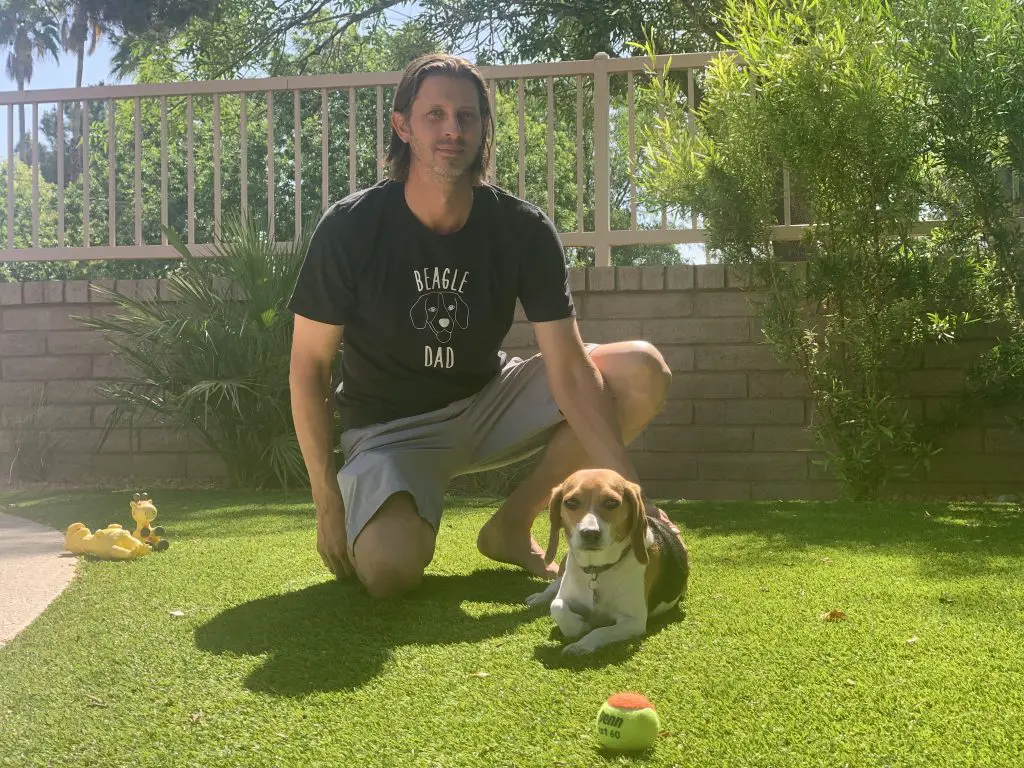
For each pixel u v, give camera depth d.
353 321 2.99
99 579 3.05
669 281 5.60
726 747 1.65
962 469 5.44
